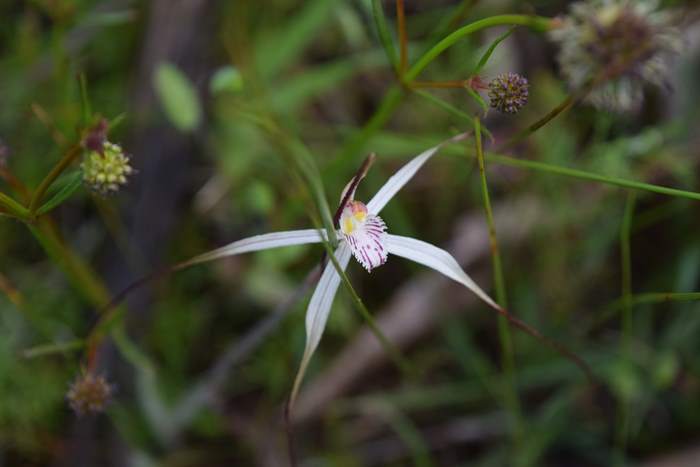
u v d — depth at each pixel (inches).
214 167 22.0
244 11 22.0
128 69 22.7
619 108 17.3
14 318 21.2
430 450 22.2
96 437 20.8
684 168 21.9
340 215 17.2
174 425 21.0
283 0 23.0
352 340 22.1
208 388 20.7
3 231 21.9
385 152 21.9
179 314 22.0
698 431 21.9
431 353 22.4
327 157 22.8
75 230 22.1
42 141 22.0
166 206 21.6
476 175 22.7
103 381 18.0
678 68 22.4
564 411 21.9
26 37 22.1
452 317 22.3
